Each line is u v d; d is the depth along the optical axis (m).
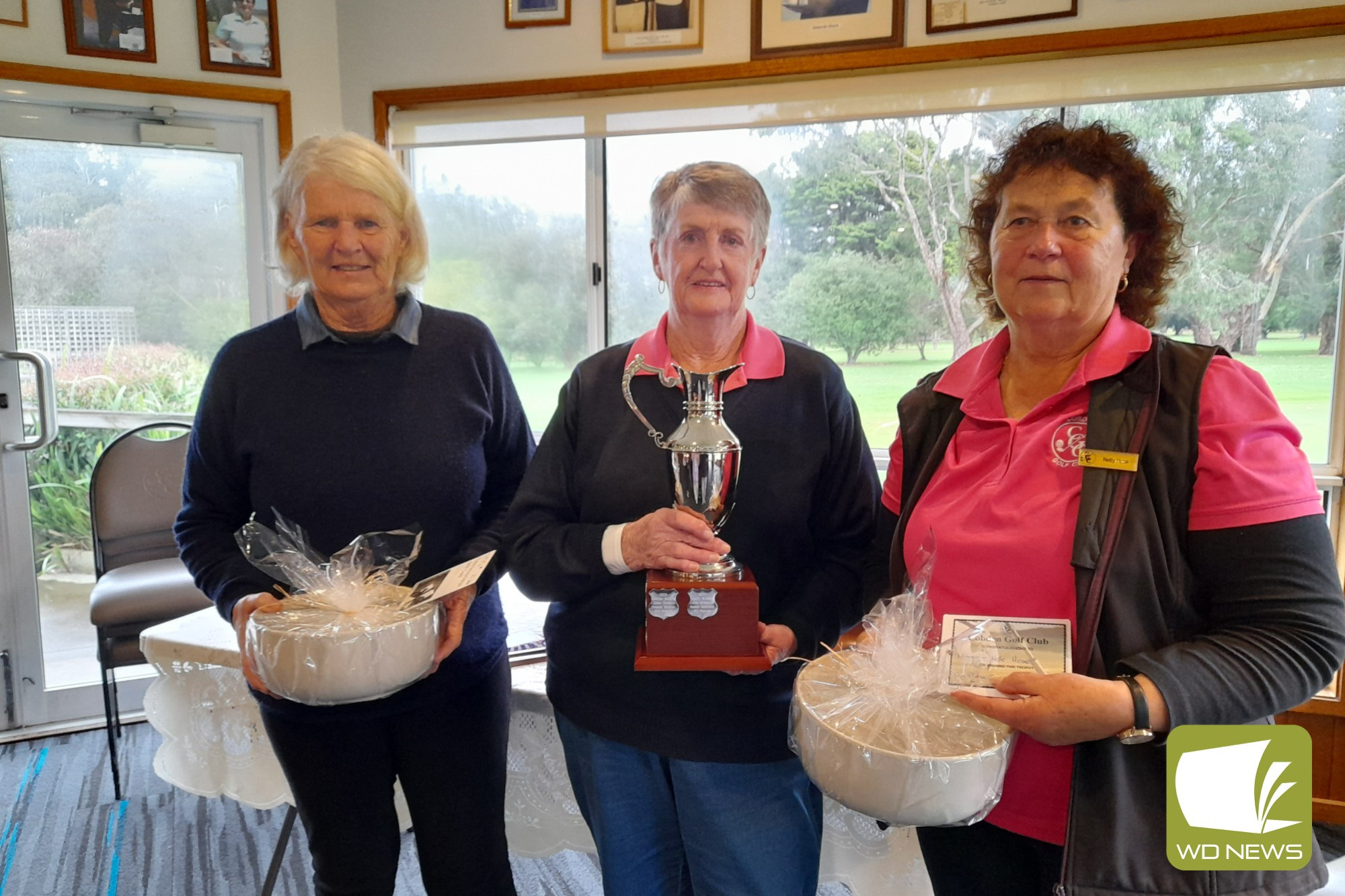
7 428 2.58
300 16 2.65
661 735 1.14
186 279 2.75
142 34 2.50
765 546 1.17
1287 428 0.83
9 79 2.39
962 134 2.42
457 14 2.58
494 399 1.38
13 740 2.60
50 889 1.90
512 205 2.78
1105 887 0.81
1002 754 0.82
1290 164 2.18
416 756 1.28
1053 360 0.98
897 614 0.93
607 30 2.46
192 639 1.71
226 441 1.28
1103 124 0.94
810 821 1.23
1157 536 0.84
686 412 1.12
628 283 2.76
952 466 1.01
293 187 1.22
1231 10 2.04
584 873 1.99
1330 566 0.81
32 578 2.64
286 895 1.89
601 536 1.12
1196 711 0.76
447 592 1.09
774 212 2.61
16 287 2.58
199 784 1.79
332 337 1.27
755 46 2.36
